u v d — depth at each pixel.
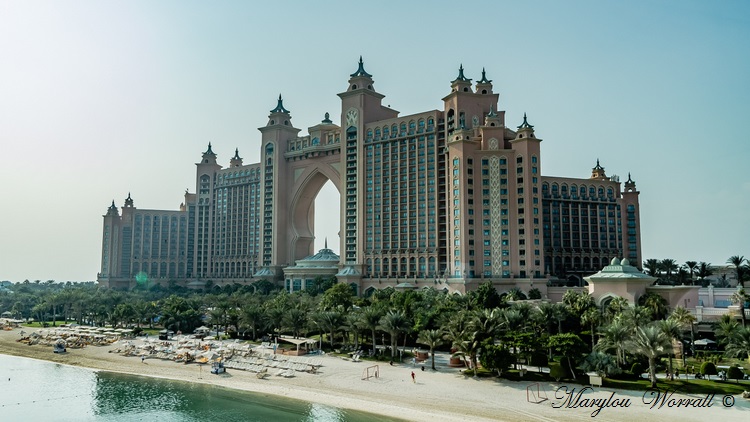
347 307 148.88
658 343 82.94
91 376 115.69
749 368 88.06
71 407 93.31
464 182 189.62
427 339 104.62
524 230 184.25
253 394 96.94
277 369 111.31
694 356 104.12
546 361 96.12
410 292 157.62
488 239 188.12
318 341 132.00
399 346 128.75
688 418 71.38
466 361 104.25
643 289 129.25
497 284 181.62
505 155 189.75
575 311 115.31
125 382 109.44
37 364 129.88
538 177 187.50
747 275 179.25
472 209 189.88
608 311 110.88
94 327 191.12
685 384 84.69
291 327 132.38
